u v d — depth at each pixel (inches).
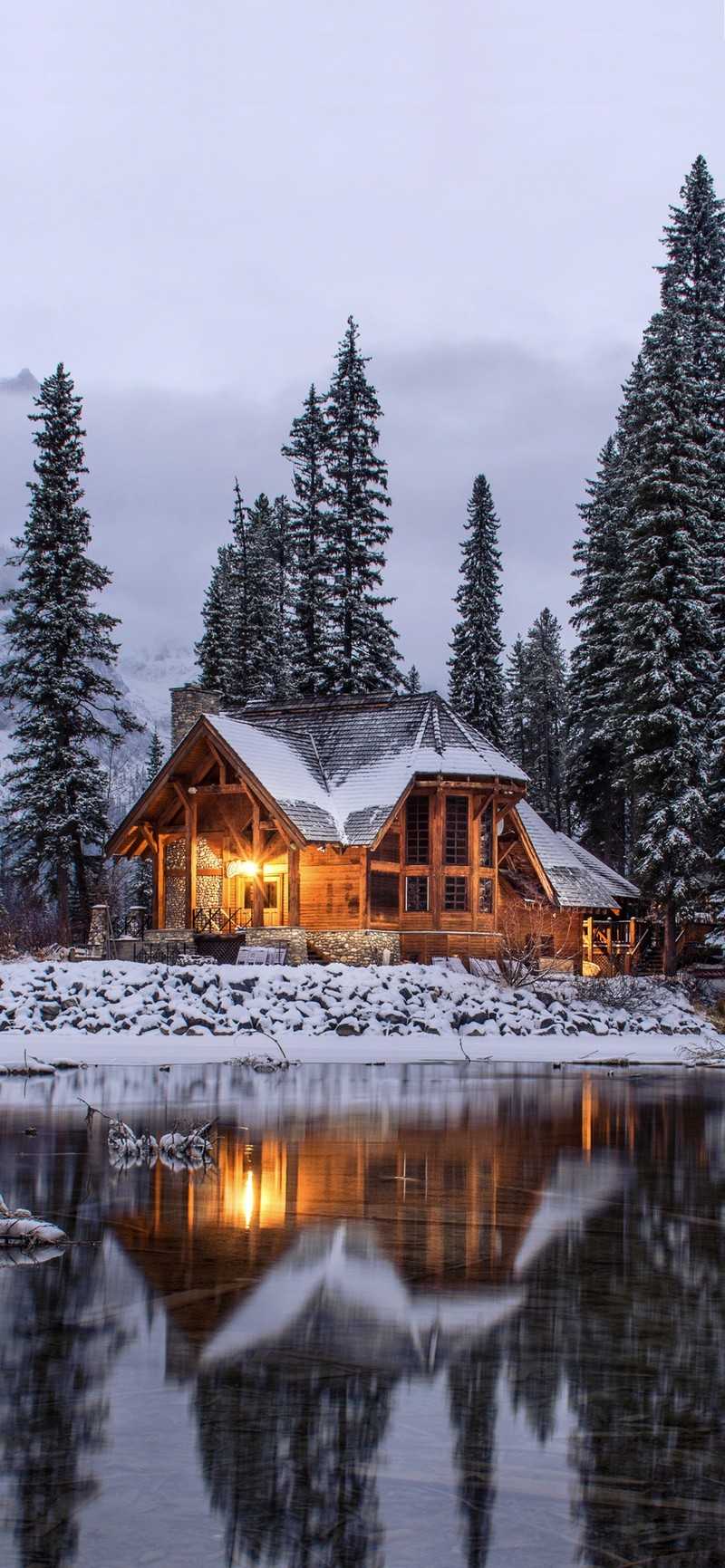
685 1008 1756.9
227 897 1811.0
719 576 2127.2
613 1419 255.4
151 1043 1208.8
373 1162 578.9
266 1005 1366.9
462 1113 780.6
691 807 1881.2
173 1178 526.9
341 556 2527.1
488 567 2829.7
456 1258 386.3
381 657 2524.6
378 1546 206.7
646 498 2003.0
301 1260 380.8
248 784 1696.6
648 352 2057.1
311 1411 257.3
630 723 1955.0
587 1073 1125.7
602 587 2536.9
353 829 1723.7
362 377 2559.1
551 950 2025.1
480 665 2810.0
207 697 1953.7
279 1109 780.6
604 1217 455.8
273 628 2861.7
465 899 1803.6
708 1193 506.3
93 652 2090.3
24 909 2160.4
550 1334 308.7
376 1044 1306.6
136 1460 233.3
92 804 2047.2
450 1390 269.3
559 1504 221.0
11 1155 581.0
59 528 2098.9
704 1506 221.1
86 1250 391.2
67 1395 263.7
